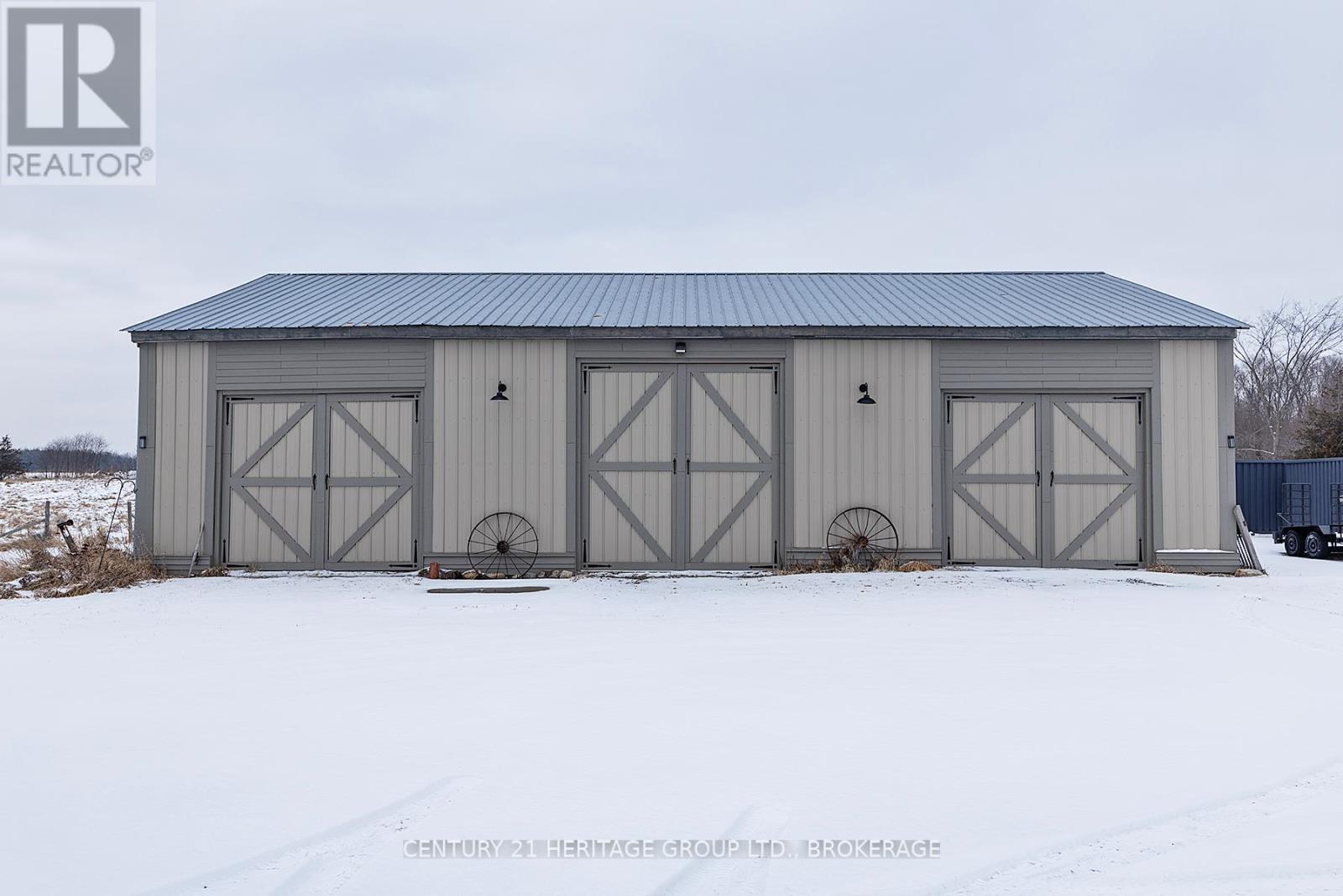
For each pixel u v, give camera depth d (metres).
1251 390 42.56
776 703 5.05
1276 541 18.42
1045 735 4.41
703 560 12.03
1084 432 12.12
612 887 2.85
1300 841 3.20
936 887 2.86
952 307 13.12
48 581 10.62
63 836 3.24
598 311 12.84
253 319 12.52
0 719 4.78
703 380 12.13
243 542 12.23
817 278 15.81
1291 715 4.77
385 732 4.51
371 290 14.50
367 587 10.70
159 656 6.53
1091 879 2.92
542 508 11.96
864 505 11.98
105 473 40.22
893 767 3.96
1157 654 6.41
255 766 4.00
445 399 12.06
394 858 3.06
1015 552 12.07
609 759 4.07
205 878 2.91
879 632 7.41
